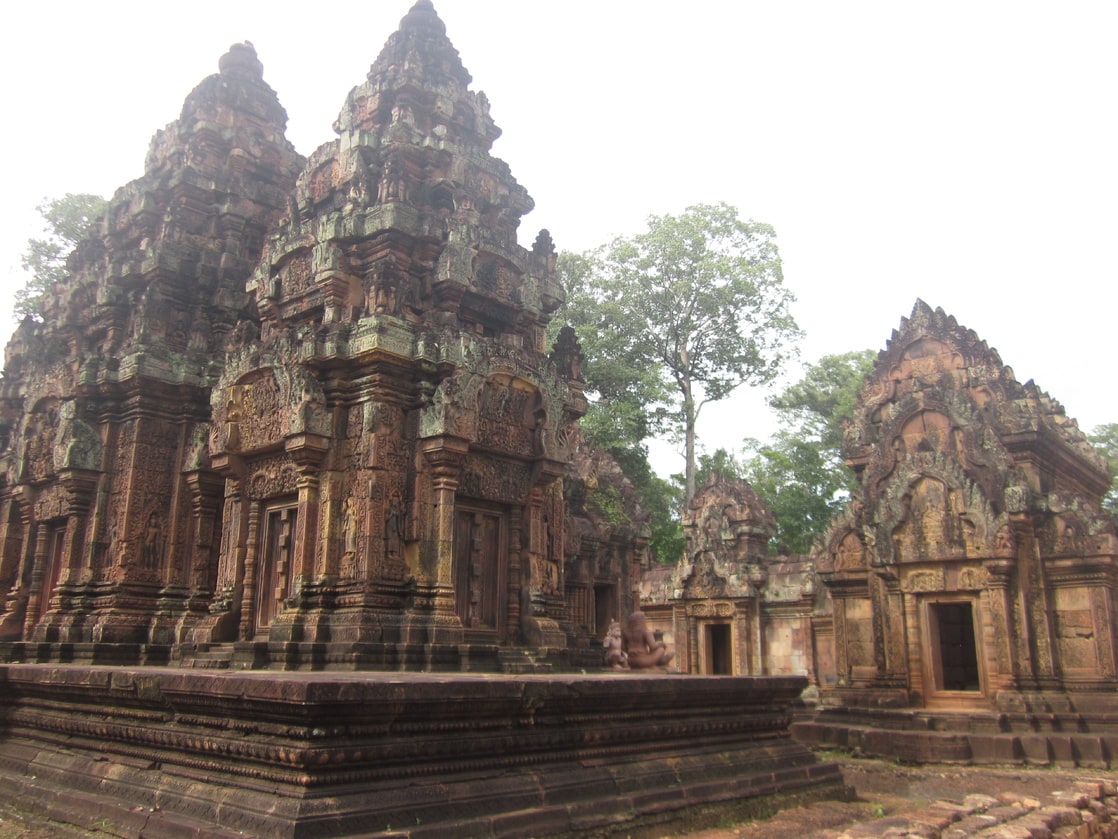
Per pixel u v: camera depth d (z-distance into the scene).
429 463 13.62
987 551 20.86
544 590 14.99
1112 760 17.95
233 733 7.68
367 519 13.00
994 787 14.36
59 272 31.58
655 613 35.47
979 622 21.28
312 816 6.63
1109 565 20.64
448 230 15.54
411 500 13.50
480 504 14.55
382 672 11.41
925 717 19.62
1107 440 45.06
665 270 41.84
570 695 8.95
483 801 7.75
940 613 25.42
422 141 16.41
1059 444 23.45
